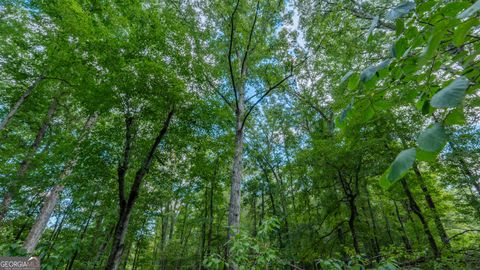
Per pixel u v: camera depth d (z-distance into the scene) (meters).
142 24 7.71
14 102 10.24
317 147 10.65
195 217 19.81
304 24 10.81
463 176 9.34
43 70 8.84
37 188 9.20
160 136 7.13
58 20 7.62
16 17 8.92
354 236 10.23
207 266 3.66
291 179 16.62
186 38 8.23
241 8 9.38
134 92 6.53
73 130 12.71
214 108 8.67
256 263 3.80
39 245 3.44
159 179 8.81
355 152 9.30
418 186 11.41
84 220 12.39
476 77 0.84
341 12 9.30
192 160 9.49
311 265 13.28
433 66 0.95
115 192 9.04
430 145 0.62
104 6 8.16
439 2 0.89
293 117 17.53
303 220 13.27
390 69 1.02
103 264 12.15
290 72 8.91
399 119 8.66
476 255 6.40
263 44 9.92
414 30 0.92
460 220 10.51
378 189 11.50
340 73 10.53
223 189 16.55
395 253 6.63
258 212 21.62
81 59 7.32
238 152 8.91
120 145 7.16
